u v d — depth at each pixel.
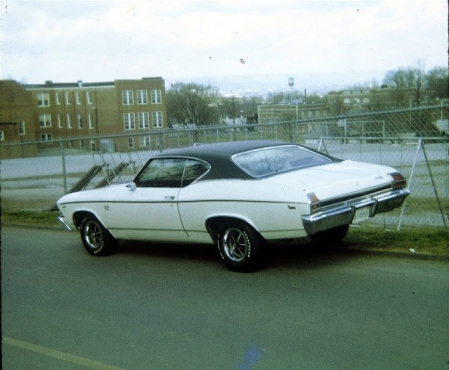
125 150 15.86
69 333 5.16
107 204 8.01
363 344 4.43
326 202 6.17
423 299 5.33
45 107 93.25
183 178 7.22
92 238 8.47
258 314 5.32
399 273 6.20
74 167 36.62
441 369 3.91
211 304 5.74
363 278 6.14
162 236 7.60
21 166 41.12
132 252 8.48
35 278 7.29
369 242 7.42
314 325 4.92
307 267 6.76
